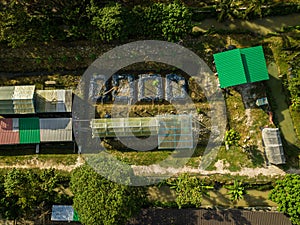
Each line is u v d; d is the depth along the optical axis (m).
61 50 38.50
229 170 37.91
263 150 38.09
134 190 34.22
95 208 32.41
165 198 37.81
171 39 36.38
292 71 38.41
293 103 37.84
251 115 38.41
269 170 37.84
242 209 37.25
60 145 38.03
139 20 36.19
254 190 37.94
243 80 36.50
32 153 37.91
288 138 38.09
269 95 38.47
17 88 36.84
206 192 37.78
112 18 35.25
